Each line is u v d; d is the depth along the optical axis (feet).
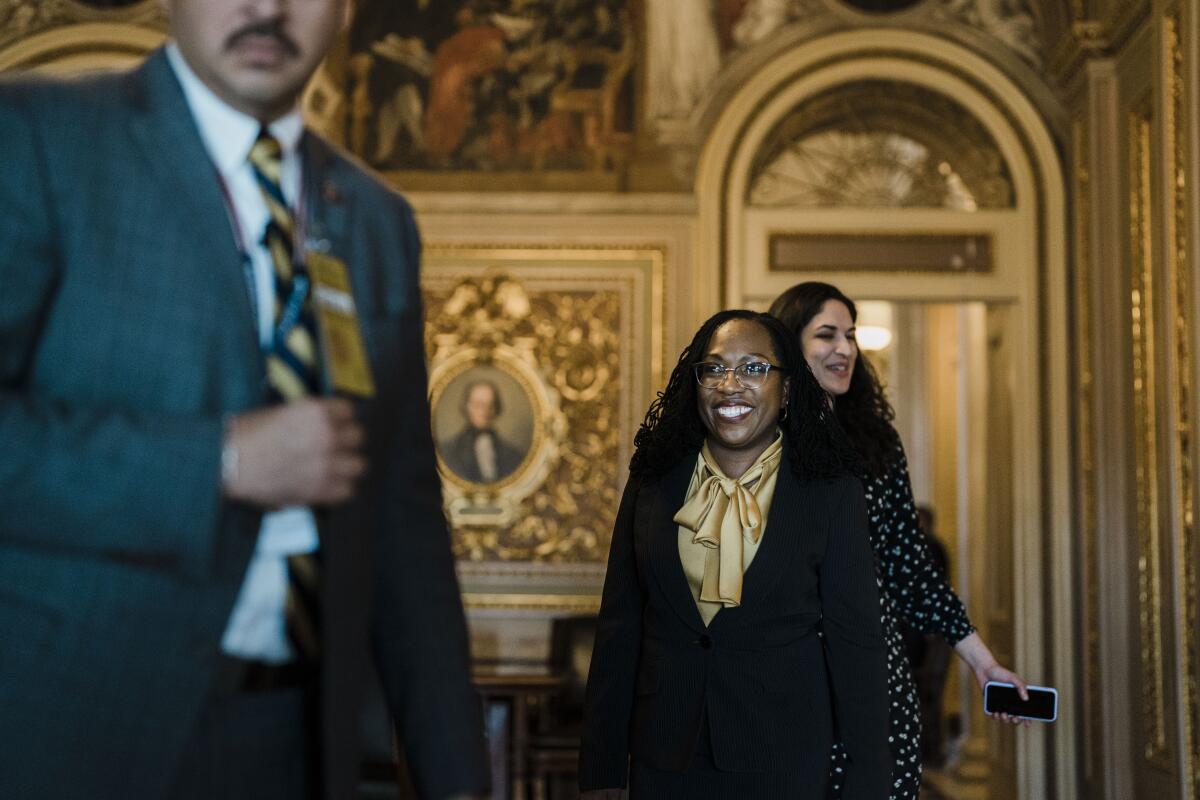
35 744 4.05
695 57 26.32
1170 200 20.03
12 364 4.17
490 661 25.53
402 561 5.16
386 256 5.15
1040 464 25.30
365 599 4.79
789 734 9.40
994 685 11.37
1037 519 25.20
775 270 25.82
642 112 26.30
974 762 31.30
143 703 4.15
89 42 25.86
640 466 10.44
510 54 26.61
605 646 10.19
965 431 33.96
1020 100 25.85
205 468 3.95
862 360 12.37
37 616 4.08
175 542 3.99
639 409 25.67
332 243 4.86
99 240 4.25
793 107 26.21
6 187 4.16
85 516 3.93
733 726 9.41
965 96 25.93
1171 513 19.98
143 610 4.12
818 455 9.91
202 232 4.39
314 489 4.07
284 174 4.78
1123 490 23.15
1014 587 25.23
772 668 9.47
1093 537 23.97
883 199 26.53
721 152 25.99
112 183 4.31
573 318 25.94
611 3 26.66
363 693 4.80
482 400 25.93
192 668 4.20
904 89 26.21
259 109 4.63
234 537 4.23
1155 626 21.35
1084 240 24.72
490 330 25.99
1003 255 25.71
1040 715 11.25
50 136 4.26
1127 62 23.02
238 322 4.38
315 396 4.54
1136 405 22.18
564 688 24.34
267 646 4.54
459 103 26.53
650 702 9.72
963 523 34.22
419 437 5.27
